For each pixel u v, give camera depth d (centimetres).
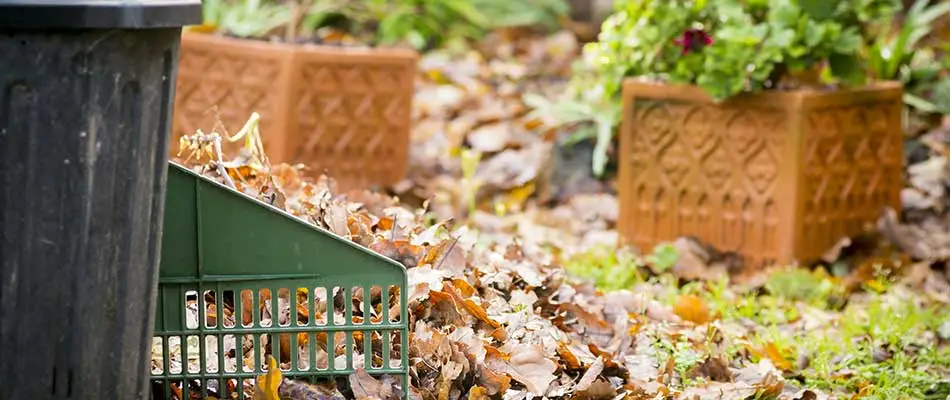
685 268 496
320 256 277
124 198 233
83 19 215
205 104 568
